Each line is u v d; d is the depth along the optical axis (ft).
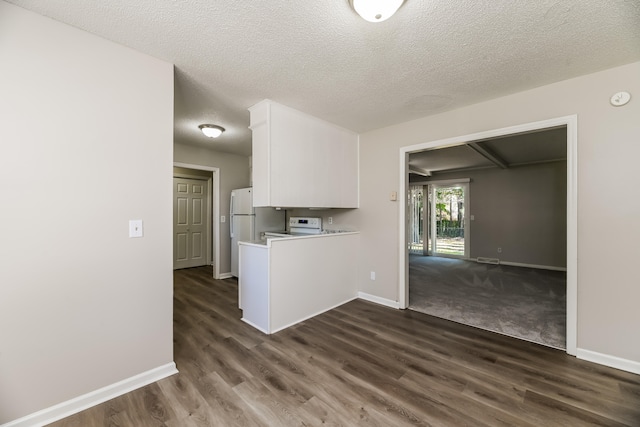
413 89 7.92
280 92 8.14
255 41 5.74
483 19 5.05
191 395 5.71
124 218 5.85
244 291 9.81
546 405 5.37
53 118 5.04
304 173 9.84
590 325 6.95
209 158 15.55
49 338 5.01
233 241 15.85
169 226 6.53
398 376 6.35
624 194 6.52
